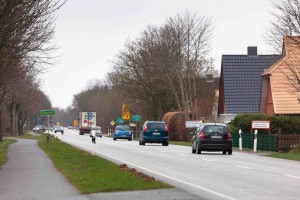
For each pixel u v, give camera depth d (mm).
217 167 32625
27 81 81562
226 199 18281
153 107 123938
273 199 18312
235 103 93500
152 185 21516
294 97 74062
